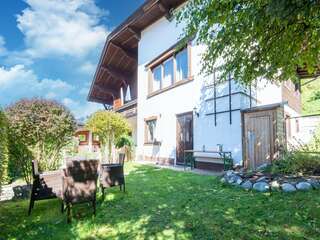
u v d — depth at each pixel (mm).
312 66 3857
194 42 10109
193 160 9719
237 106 8133
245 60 4508
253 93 8836
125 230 3656
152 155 12859
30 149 6434
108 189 6168
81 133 18922
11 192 5977
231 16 3561
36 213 4664
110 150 12156
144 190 5973
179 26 11133
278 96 10844
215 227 3520
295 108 14125
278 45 3768
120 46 15992
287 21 2791
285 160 6520
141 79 14438
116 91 21719
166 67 12344
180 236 3332
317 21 3023
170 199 5047
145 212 4348
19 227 3969
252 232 3283
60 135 6840
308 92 18047
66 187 4152
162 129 12125
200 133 9609
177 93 11102
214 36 4957
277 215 3729
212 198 4871
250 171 6703
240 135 7984
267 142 7277
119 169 5801
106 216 4277
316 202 4062
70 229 3803
